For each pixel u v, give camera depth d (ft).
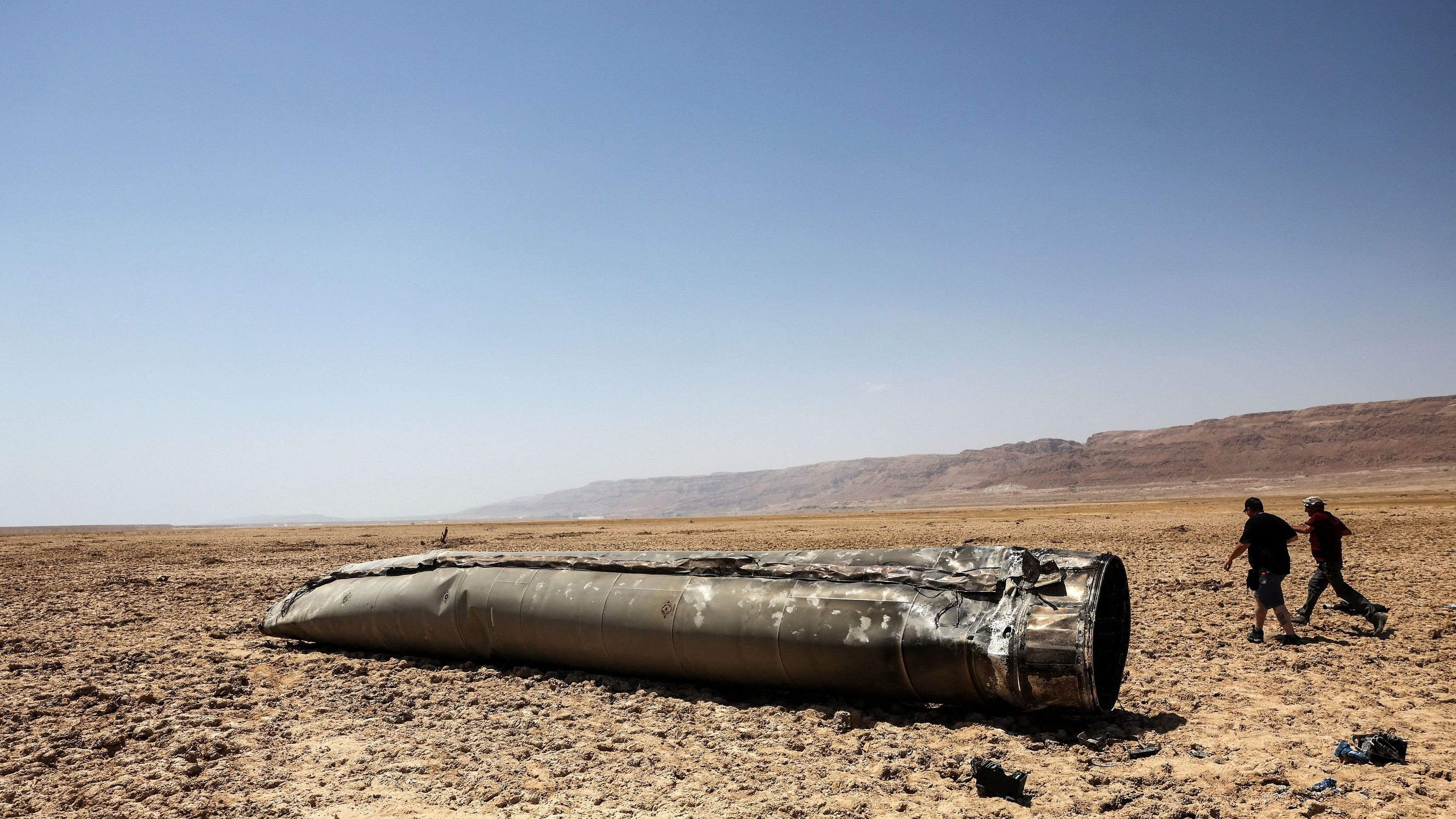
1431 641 32.94
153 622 45.50
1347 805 17.51
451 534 153.58
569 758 22.21
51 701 28.25
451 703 28.12
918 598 24.95
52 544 126.72
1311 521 36.27
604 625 29.45
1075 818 17.37
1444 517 102.22
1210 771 19.88
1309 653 31.27
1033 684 22.58
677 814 18.07
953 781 19.83
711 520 270.46
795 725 24.48
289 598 39.78
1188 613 40.42
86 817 18.34
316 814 18.38
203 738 23.79
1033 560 24.50
